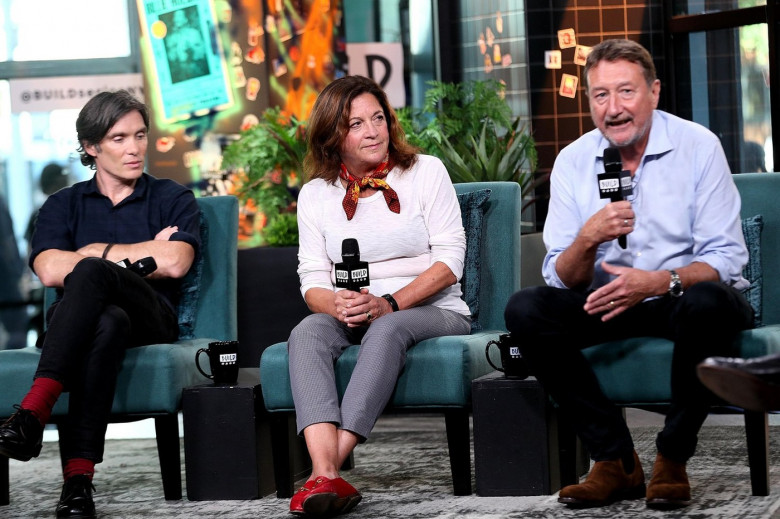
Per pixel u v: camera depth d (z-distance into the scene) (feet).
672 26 25.09
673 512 11.05
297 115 27.45
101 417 12.94
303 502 11.46
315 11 27.63
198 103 26.78
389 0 28.07
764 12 23.31
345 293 12.86
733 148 24.27
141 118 15.47
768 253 13.98
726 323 10.99
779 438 15.58
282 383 13.10
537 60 25.70
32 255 15.08
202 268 15.65
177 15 26.76
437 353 12.67
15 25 27.66
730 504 11.30
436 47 27.50
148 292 14.02
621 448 11.75
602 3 25.43
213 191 26.78
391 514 11.86
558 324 11.78
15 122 27.78
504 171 20.99
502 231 14.90
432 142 21.49
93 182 15.76
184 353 13.92
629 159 12.62
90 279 13.00
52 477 16.43
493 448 12.67
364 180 13.92
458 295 14.10
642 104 12.03
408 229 13.79
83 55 27.78
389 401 12.83
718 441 15.64
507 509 11.80
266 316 19.34
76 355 12.77
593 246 11.78
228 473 13.53
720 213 12.15
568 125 25.67
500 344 12.81
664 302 12.04
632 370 11.86
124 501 14.02
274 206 21.85
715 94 24.54
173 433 13.82
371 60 28.12
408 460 15.85
